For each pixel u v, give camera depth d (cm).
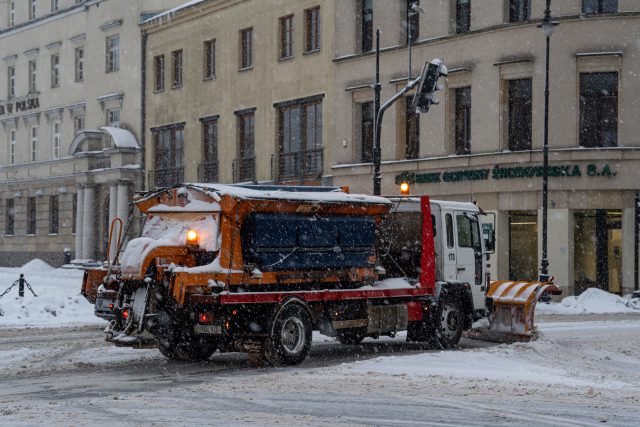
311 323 1659
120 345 1543
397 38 4059
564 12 3525
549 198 3528
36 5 6812
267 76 4697
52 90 6519
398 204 1919
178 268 1516
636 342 2077
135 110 5622
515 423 1034
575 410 1118
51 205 6469
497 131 3669
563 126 3519
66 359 1725
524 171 3578
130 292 1562
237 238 1582
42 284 4109
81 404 1171
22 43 6875
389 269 1891
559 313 3095
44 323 2519
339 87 4281
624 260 3466
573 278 3534
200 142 5144
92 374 1520
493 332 2062
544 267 3347
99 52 5978
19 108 6856
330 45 4338
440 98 3869
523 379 1400
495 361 1603
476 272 2011
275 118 4641
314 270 1691
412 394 1241
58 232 6341
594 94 3541
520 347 1825
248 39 4859
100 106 5947
